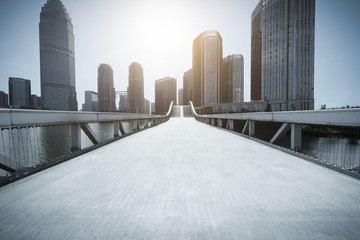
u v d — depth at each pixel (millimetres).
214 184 2266
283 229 1393
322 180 2406
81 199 1877
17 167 2664
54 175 2611
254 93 133250
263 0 106938
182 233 1351
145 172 2748
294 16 90000
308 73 90188
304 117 3717
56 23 150000
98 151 4340
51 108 148250
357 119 2607
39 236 1317
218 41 136000
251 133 6906
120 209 1680
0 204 1769
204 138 6895
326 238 1295
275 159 3541
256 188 2146
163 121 22734
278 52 97312
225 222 1482
